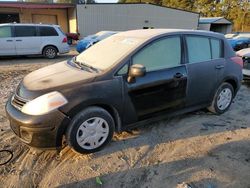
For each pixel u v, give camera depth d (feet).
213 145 12.00
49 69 12.42
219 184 9.31
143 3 87.61
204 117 15.26
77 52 51.47
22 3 72.95
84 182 9.30
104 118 10.73
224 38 15.47
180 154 11.17
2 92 19.97
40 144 9.79
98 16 82.07
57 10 84.48
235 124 14.42
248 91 21.72
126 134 12.71
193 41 13.64
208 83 14.25
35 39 39.96
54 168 10.05
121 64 11.06
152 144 11.89
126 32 14.14
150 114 12.23
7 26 37.91
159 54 12.21
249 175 9.86
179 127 13.74
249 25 160.86
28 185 9.14
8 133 12.75
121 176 9.66
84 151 10.59
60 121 9.64
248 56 22.97
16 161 10.46
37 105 9.52
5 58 41.60
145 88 11.55
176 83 12.58
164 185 9.21
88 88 10.17
